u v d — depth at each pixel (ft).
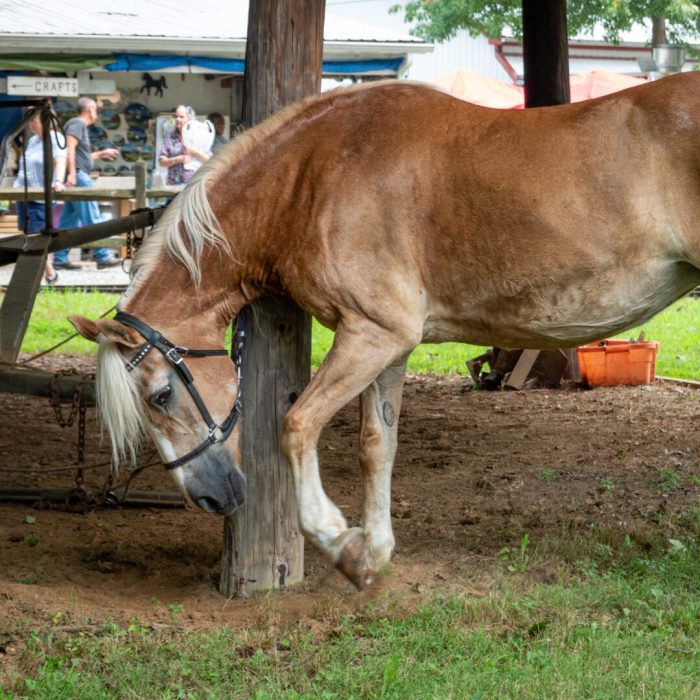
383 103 14.61
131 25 53.36
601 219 13.60
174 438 14.73
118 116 59.88
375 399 15.56
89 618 14.44
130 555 17.53
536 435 25.44
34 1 55.77
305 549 18.12
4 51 51.13
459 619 14.02
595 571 15.81
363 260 14.08
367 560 14.55
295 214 14.40
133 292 14.80
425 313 14.55
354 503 20.27
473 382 32.48
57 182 48.88
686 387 30.96
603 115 13.78
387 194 14.05
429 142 14.16
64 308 42.50
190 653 13.19
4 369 19.81
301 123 14.78
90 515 19.79
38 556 17.35
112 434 14.35
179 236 14.66
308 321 15.88
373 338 14.19
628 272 13.80
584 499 19.95
